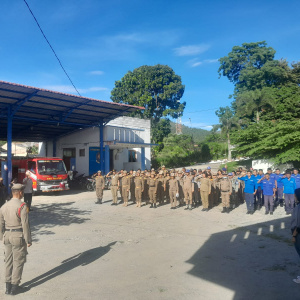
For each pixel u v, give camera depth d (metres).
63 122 23.47
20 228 4.95
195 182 14.94
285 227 9.62
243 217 11.58
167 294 4.73
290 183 11.74
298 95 30.55
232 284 5.10
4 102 19.48
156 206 14.81
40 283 5.27
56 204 16.16
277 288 4.90
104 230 9.64
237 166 28.16
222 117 43.69
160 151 48.09
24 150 59.16
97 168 27.89
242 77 41.84
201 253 6.96
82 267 6.09
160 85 51.00
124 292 4.83
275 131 23.58
